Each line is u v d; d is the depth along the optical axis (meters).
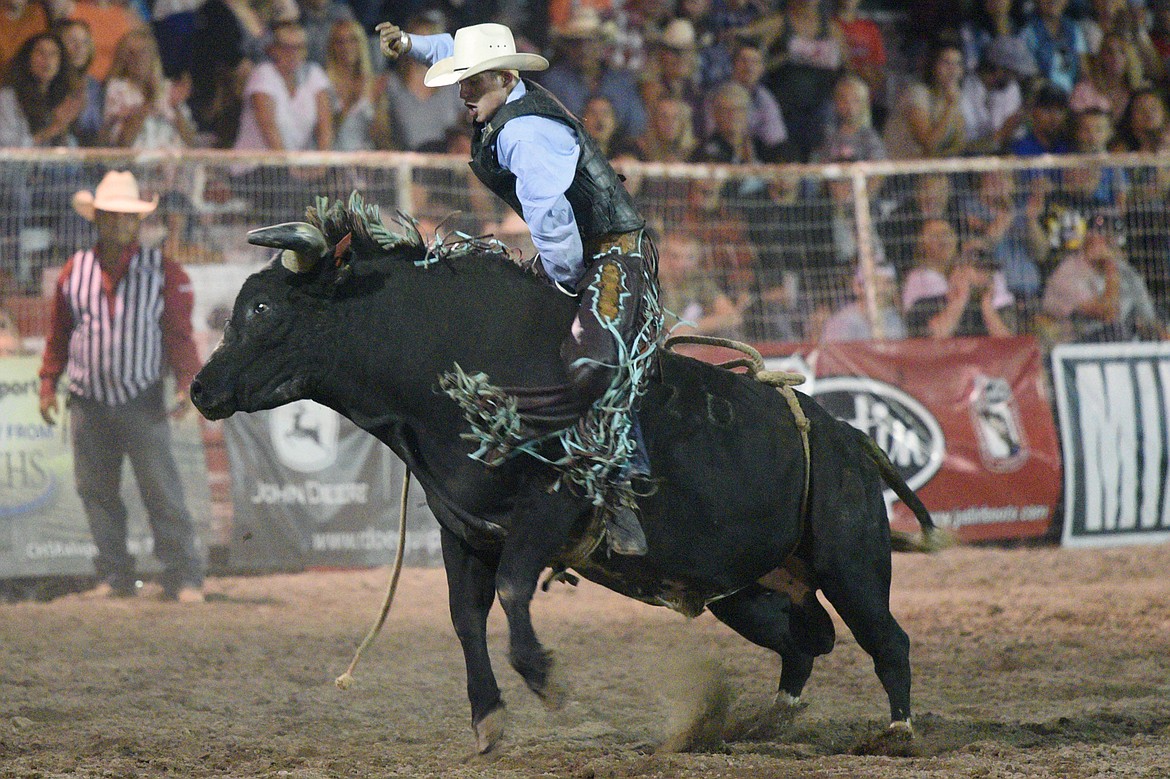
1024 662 28.70
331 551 41.69
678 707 21.48
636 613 35.81
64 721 23.31
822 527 20.67
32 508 39.78
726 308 49.41
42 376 39.81
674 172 43.62
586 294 18.28
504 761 19.70
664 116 55.03
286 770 19.08
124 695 25.58
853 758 19.72
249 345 18.09
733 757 19.77
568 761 19.67
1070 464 46.78
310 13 53.12
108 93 50.84
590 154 18.77
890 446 45.25
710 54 56.81
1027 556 45.09
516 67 18.53
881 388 45.44
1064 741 21.64
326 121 52.62
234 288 41.03
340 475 41.88
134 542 39.66
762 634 22.23
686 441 19.19
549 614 35.78
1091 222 53.12
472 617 19.12
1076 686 26.33
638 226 19.09
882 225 53.56
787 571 21.89
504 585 17.78
